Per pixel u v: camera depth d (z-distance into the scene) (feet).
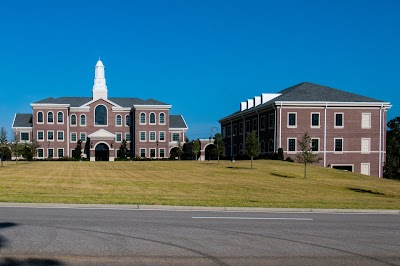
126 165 175.83
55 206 50.42
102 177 109.09
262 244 30.76
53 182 89.66
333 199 65.16
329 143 193.57
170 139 310.24
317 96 198.18
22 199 54.34
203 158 275.59
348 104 193.77
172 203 53.42
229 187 85.46
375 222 42.75
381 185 107.96
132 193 67.46
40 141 279.28
